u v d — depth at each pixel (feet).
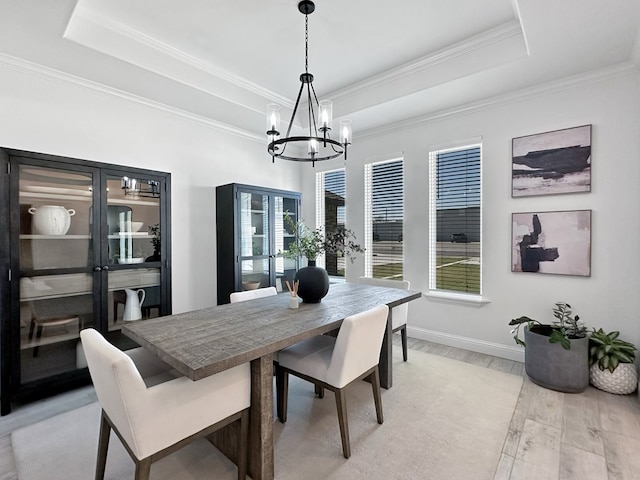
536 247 9.39
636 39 6.99
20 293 7.30
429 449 5.87
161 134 10.39
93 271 8.35
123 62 7.73
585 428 6.42
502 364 9.61
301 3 6.78
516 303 9.80
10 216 7.14
